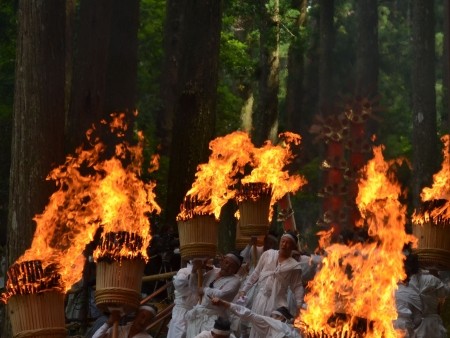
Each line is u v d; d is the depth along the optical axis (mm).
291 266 12500
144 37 38719
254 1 29547
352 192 21375
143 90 38438
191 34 22172
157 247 17938
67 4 27359
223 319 10758
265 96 29500
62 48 18844
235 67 33875
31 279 8172
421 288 12750
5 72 30203
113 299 8734
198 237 11070
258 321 11422
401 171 38938
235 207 22500
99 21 22266
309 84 49062
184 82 22141
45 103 18547
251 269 13398
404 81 49750
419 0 33250
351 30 48625
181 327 12469
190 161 21859
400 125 47250
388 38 50469
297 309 12469
